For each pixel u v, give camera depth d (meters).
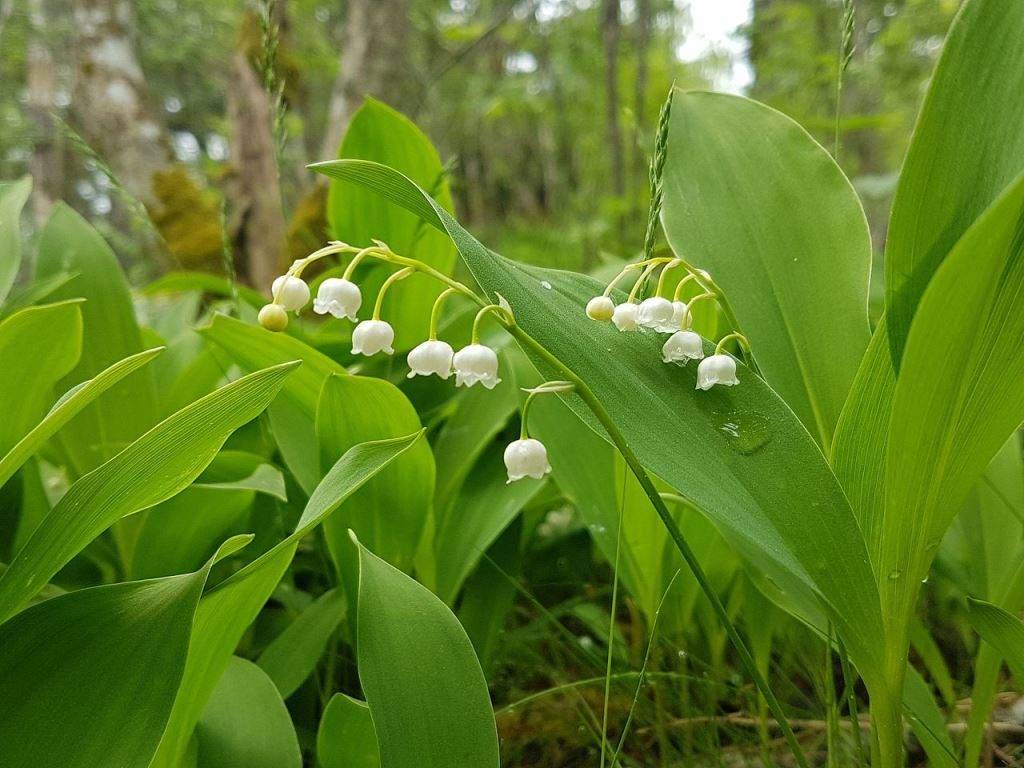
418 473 0.21
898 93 0.84
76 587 0.25
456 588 0.23
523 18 1.21
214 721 0.17
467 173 1.78
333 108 0.73
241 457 0.24
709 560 0.24
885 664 0.16
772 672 0.28
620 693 0.27
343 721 0.16
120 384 0.27
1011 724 0.23
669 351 0.16
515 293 0.16
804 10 0.88
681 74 1.10
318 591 0.30
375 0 0.73
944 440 0.14
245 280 0.63
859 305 0.19
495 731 0.14
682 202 0.21
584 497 0.23
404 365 0.31
